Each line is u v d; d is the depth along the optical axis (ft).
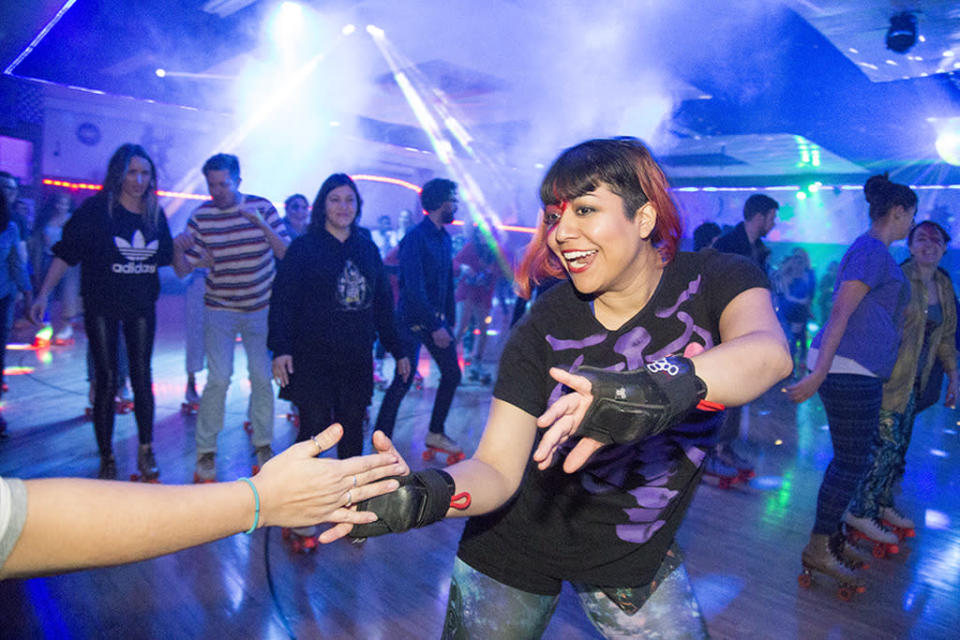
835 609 9.63
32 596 9.11
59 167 40.45
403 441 16.90
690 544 11.66
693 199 57.98
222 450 15.67
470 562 5.12
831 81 20.88
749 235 15.72
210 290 13.38
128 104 41.63
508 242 56.85
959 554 11.71
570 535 4.92
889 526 12.36
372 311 11.27
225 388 13.51
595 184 4.28
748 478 15.06
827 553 9.95
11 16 24.07
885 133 21.13
